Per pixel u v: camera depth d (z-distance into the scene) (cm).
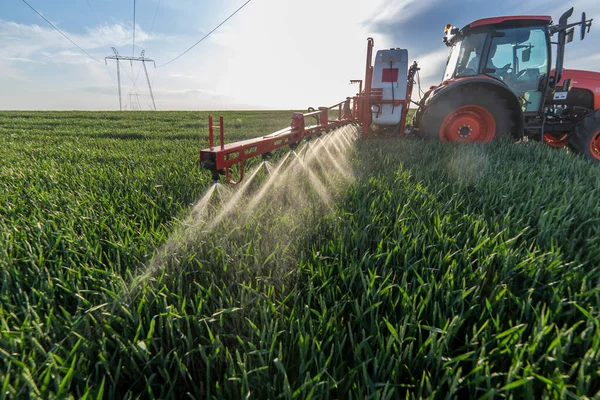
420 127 566
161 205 257
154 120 1902
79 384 98
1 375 93
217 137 818
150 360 102
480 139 539
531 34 512
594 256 158
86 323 113
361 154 446
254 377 96
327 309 124
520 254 156
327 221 209
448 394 85
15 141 804
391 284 134
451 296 125
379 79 569
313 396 90
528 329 116
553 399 85
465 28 564
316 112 483
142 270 154
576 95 540
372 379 94
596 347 94
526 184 271
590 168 339
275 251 165
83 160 459
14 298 133
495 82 496
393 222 211
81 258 167
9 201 254
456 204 231
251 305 130
